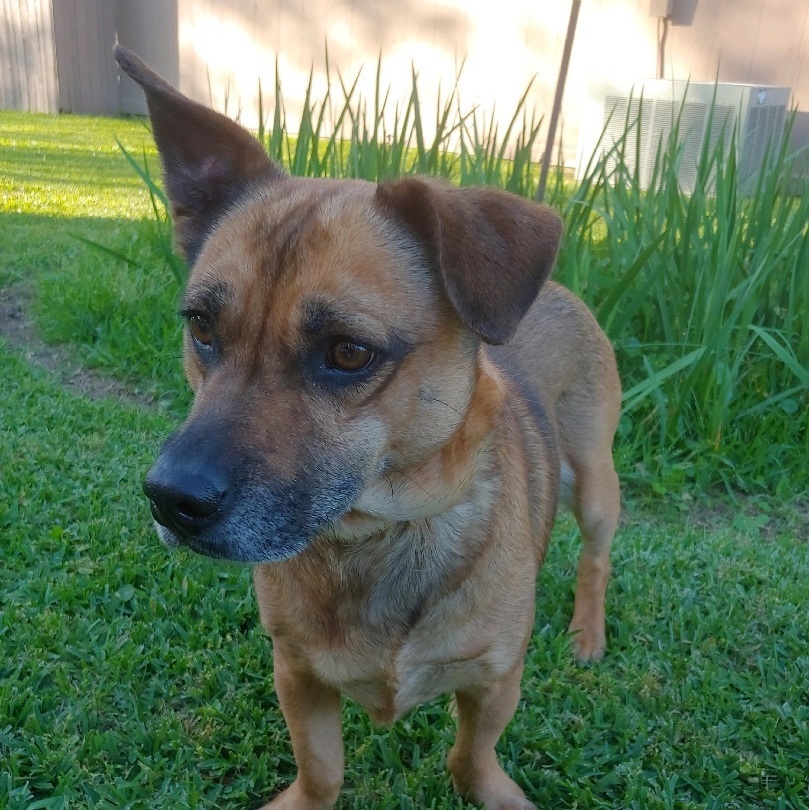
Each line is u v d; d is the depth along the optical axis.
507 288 0.33
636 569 0.60
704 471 0.73
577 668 0.51
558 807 0.43
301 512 0.31
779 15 1.62
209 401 0.32
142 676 0.48
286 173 0.41
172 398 0.85
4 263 1.14
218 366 0.33
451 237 0.32
